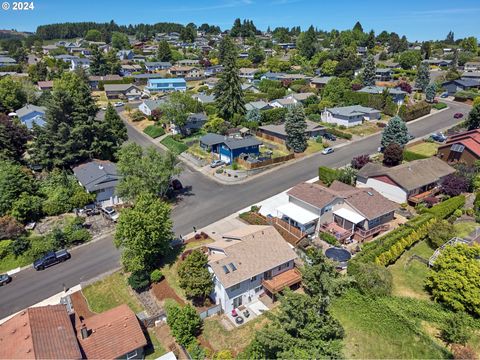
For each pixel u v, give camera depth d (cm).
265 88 12400
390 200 5069
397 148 6212
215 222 5025
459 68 15712
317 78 12938
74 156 6606
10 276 4288
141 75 15100
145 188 5253
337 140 8069
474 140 6097
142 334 3003
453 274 3016
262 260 3578
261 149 7431
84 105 6912
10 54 18750
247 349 2928
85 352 2792
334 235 4331
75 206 5538
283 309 2666
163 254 4225
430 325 2914
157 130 9256
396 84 12519
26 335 2766
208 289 3419
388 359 2758
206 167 6994
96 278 4125
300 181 6084
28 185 5475
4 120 7081
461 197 4778
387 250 3688
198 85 14500
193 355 2995
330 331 2662
